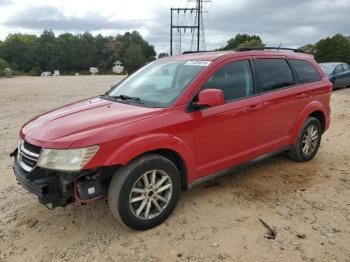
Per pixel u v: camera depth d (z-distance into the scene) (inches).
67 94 701.3
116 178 138.0
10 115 424.5
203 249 136.5
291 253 133.4
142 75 195.8
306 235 144.7
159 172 148.1
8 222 157.6
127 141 136.8
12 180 202.5
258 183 195.9
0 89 852.6
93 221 157.1
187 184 161.0
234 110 172.1
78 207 169.3
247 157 185.3
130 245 139.6
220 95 152.0
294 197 178.9
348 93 642.8
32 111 458.3
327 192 184.9
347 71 722.2
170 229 149.9
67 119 150.5
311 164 226.4
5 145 275.6
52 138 133.7
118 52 4722.0
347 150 257.6
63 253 135.8
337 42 2337.6
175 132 150.3
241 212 163.3
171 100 158.4
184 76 169.6
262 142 193.0
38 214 163.8
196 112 158.4
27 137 143.1
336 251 134.5
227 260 130.0
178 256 132.7
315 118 229.0
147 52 4933.6
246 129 180.5
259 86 189.2
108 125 138.7
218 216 159.8
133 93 179.8
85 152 129.1
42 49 4503.0
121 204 138.3
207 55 184.1
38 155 134.4
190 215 160.7
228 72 176.2
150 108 155.3
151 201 147.8
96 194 138.3
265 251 134.6
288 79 209.0
